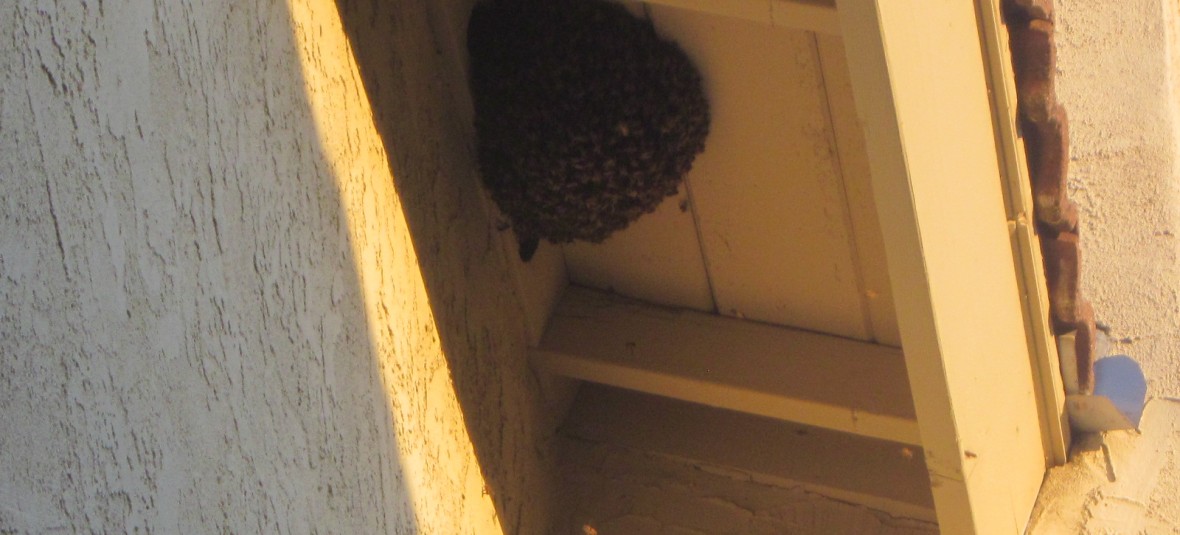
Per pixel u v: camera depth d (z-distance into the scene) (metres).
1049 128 3.77
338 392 3.50
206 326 3.28
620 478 4.17
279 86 3.43
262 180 3.38
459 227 3.86
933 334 3.55
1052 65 3.73
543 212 3.87
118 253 3.17
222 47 3.33
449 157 3.84
